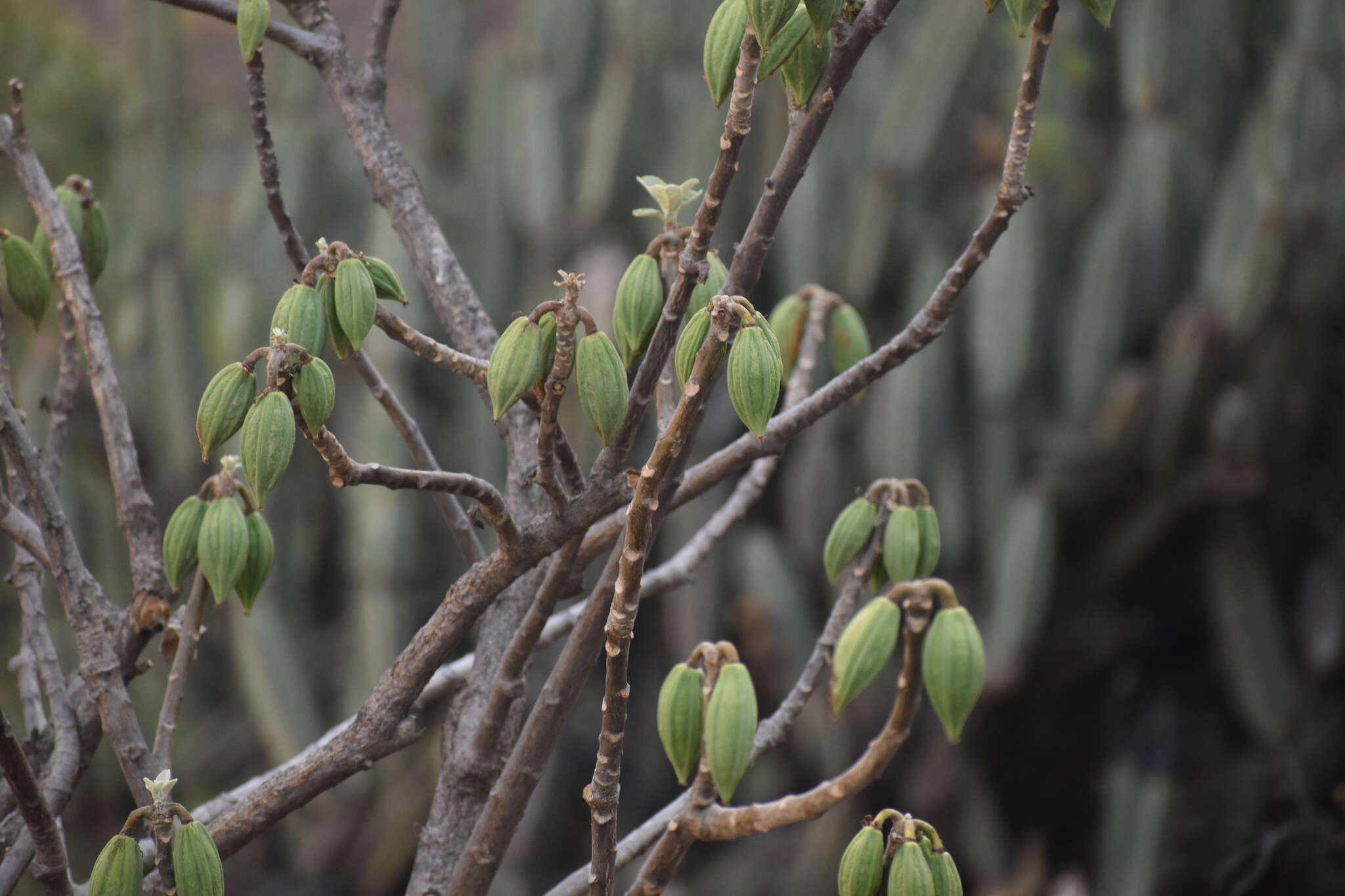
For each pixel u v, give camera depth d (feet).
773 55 17.93
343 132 56.65
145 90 55.01
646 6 55.06
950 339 52.16
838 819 52.70
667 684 18.21
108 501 53.36
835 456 52.03
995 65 53.42
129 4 55.06
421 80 59.52
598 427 18.15
